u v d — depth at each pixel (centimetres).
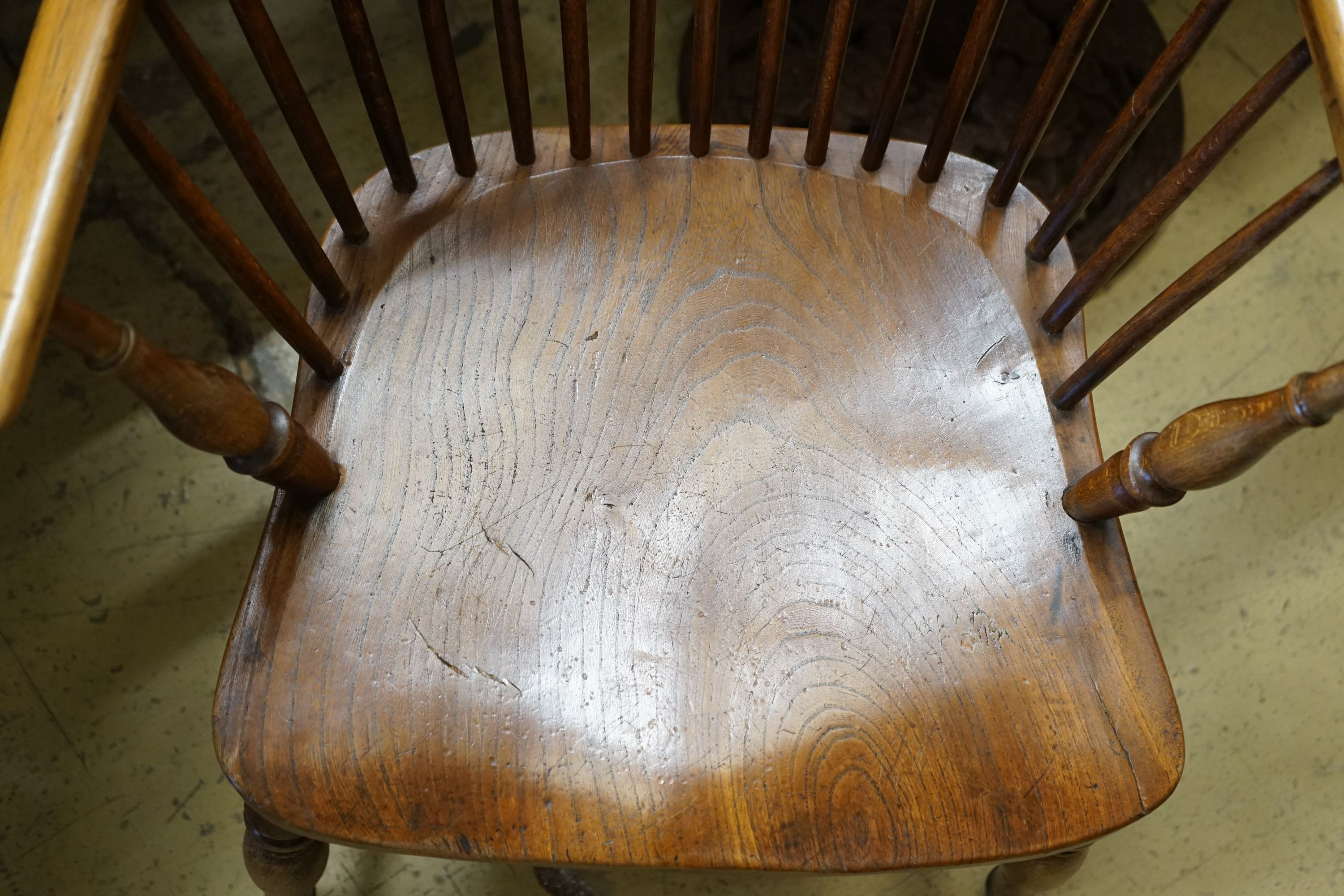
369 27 74
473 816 70
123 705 120
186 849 116
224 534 127
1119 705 74
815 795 71
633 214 86
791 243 86
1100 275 77
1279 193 147
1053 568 77
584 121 83
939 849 70
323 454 75
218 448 64
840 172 87
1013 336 84
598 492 78
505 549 76
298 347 75
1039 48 134
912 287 85
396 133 80
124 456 129
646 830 70
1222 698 127
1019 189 88
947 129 83
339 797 69
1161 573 132
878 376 82
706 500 79
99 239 136
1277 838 122
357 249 84
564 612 75
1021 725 73
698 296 84
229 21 149
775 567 77
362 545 76
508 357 82
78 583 124
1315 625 130
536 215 85
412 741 71
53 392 131
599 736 72
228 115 65
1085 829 71
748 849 70
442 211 85
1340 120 56
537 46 152
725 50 137
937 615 76
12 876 114
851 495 79
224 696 71
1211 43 153
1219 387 139
